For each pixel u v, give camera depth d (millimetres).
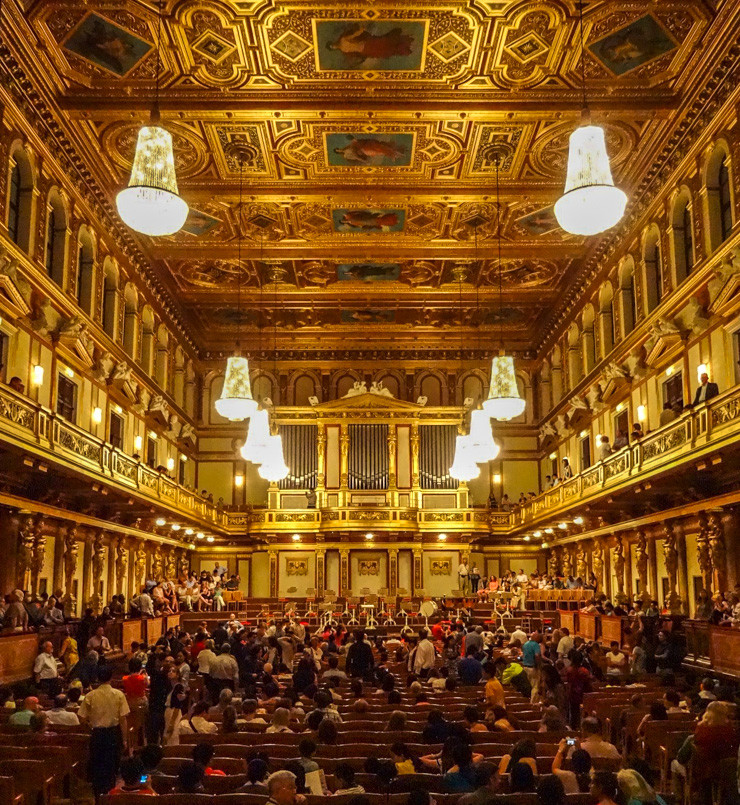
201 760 7262
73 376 22406
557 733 9406
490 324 37156
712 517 19609
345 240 26938
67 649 16828
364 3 15797
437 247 27156
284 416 38500
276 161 21656
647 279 23641
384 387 39375
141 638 22500
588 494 24750
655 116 19312
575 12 15977
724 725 8516
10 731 9820
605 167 10062
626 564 26781
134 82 18234
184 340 36438
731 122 17781
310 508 37719
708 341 19656
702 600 18281
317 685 13406
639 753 10742
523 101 18766
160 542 32438
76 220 22203
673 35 16656
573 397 30922
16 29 15977
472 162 21703
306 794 7090
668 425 18750
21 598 16562
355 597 34938
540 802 5812
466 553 37688
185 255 27531
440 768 8164
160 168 10016
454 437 38500
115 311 25922
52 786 8516
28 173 18953
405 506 37562
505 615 28531
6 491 18812
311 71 17922
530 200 23344
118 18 16094
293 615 28547
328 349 39406
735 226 17297
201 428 39406
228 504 38875
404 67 17797
